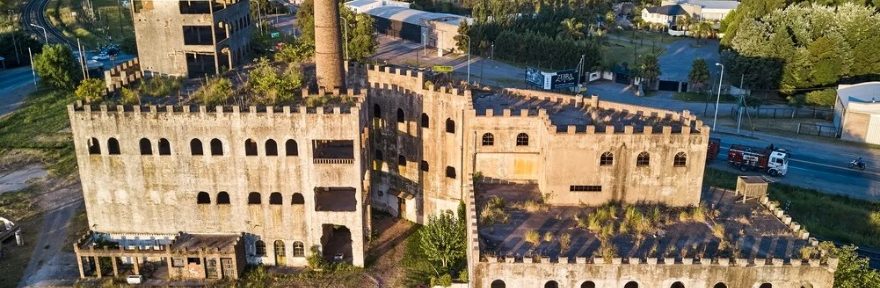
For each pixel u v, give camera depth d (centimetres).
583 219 5744
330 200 6800
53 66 12012
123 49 15125
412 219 7681
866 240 7031
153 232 6594
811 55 11950
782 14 12938
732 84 12712
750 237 5372
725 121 11150
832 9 12731
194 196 6419
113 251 6250
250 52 9069
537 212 5909
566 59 13912
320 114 6047
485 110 6538
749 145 9906
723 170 8962
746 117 11338
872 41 11919
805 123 10950
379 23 17788
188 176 6331
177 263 6353
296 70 7631
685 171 5894
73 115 6100
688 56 15738
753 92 12512
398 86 7288
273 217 6494
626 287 5006
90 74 13075
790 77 12056
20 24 17200
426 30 16300
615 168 5919
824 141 10100
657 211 5719
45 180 8738
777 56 12044
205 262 6312
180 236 6550
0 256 6750
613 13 19462
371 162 7700
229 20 8081
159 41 7719
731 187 8106
